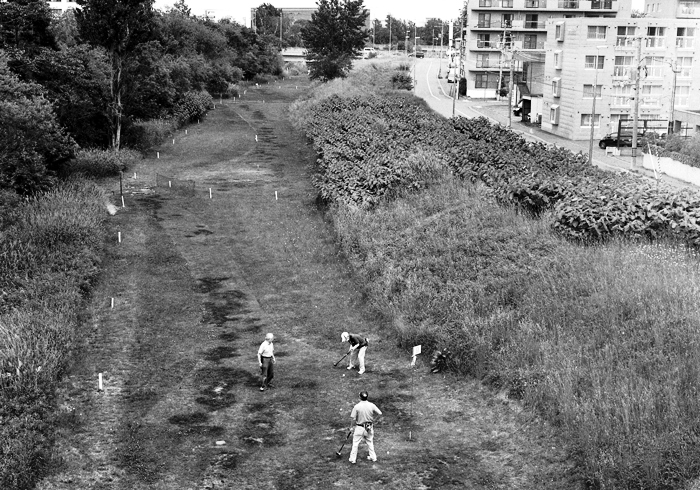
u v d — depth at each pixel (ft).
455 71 359.46
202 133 232.53
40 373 69.51
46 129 129.70
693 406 56.70
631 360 64.44
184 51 309.83
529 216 110.63
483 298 83.25
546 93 265.54
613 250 89.71
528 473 55.77
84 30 184.14
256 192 158.10
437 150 150.71
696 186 169.58
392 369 76.84
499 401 66.80
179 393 71.15
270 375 71.97
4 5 159.94
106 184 160.97
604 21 235.61
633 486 51.11
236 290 101.14
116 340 83.25
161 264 110.22
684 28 238.89
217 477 56.95
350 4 337.31
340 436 63.00
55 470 57.62
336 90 282.97
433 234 105.09
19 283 90.94
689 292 74.95
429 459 58.85
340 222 122.01
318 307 95.04
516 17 354.95
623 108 241.55
